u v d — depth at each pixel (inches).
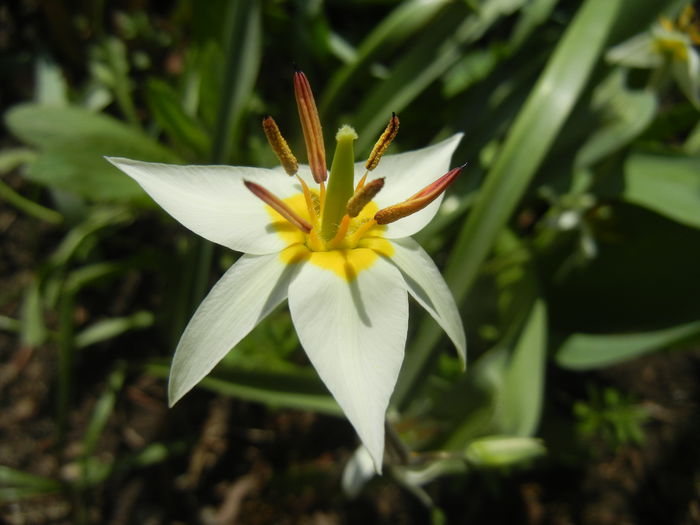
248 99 6.1
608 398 6.5
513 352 5.6
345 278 3.2
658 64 5.7
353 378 2.8
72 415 6.9
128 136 6.2
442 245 6.8
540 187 6.1
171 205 3.1
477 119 6.4
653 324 6.3
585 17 5.7
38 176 5.8
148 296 7.4
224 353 2.9
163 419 6.9
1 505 6.4
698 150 6.0
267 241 3.2
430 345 5.3
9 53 7.9
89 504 6.5
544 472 7.0
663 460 7.0
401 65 6.4
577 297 6.7
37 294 6.4
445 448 5.5
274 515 6.7
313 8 6.9
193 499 6.7
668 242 6.3
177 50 8.1
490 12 6.7
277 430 7.0
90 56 7.8
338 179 3.1
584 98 6.1
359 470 5.8
